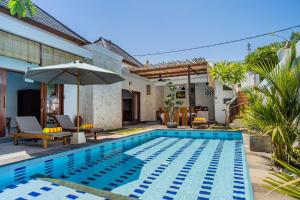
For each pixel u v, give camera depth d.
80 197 2.80
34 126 6.62
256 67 4.19
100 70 5.93
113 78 7.00
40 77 6.77
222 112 14.42
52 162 4.60
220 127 11.08
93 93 9.79
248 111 4.42
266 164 3.78
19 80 12.72
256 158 4.22
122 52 16.84
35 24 7.95
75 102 9.72
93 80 7.40
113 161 5.58
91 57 10.23
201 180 4.02
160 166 5.04
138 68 13.27
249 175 3.18
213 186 3.70
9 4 2.73
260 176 3.13
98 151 6.12
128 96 16.84
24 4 2.80
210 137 9.47
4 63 6.79
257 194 2.45
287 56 3.90
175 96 19.39
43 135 5.49
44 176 3.83
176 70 13.98
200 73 15.26
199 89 18.56
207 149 7.02
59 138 5.96
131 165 5.16
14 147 5.57
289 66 3.77
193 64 12.16
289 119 3.60
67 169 4.91
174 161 5.50
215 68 11.63
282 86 3.64
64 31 9.85
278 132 3.49
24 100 12.47
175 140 9.09
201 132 9.69
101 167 5.03
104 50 10.93
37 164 4.24
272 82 3.77
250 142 4.95
